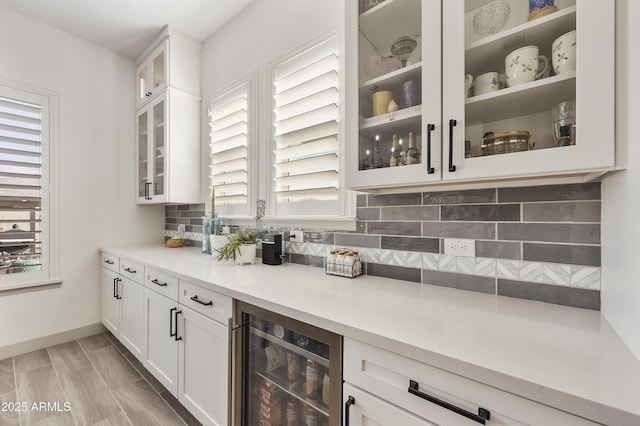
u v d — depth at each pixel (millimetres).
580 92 720
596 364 593
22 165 2221
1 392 1733
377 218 1419
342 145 1531
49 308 2348
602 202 877
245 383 1184
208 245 2213
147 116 2660
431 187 1151
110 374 1940
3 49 2133
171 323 1548
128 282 2098
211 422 1296
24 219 2234
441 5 949
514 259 1057
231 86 2209
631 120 659
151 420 1521
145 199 2645
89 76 2566
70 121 2461
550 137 905
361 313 898
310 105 1677
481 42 911
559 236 973
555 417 518
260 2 1995
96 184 2611
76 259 2494
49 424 1471
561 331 759
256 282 1300
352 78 1186
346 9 1211
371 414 765
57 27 2363
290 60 1785
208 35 2434
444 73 939
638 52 631
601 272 890
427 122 976
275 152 1859
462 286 1169
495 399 577
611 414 467
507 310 922
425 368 668
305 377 1081
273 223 1905
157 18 2240
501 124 966
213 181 2408
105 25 2330
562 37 794
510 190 1070
